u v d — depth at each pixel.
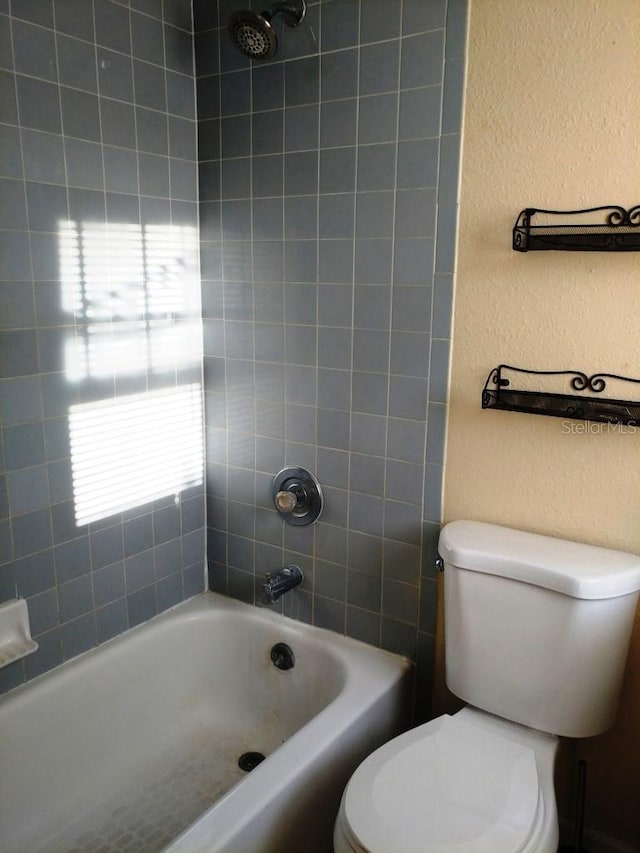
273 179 1.83
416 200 1.62
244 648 2.10
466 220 1.57
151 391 1.95
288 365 1.91
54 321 1.67
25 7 1.50
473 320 1.60
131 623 2.00
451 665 1.61
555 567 1.43
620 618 1.43
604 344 1.46
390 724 1.78
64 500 1.76
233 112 1.87
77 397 1.75
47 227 1.62
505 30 1.44
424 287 1.65
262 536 2.09
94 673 1.83
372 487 1.84
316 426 1.90
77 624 1.84
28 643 1.67
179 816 1.74
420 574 1.81
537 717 1.51
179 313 1.99
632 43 1.32
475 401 1.64
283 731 2.03
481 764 1.36
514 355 1.57
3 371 1.58
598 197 1.41
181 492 2.10
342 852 1.21
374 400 1.78
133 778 1.88
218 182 1.94
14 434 1.62
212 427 2.12
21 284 1.58
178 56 1.87
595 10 1.34
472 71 1.49
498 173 1.51
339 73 1.67
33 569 1.71
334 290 1.79
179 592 2.15
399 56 1.58
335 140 1.71
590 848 1.68
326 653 1.92
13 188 1.54
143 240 1.85
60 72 1.59
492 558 1.49
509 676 1.52
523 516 1.63
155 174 1.86
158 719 2.02
